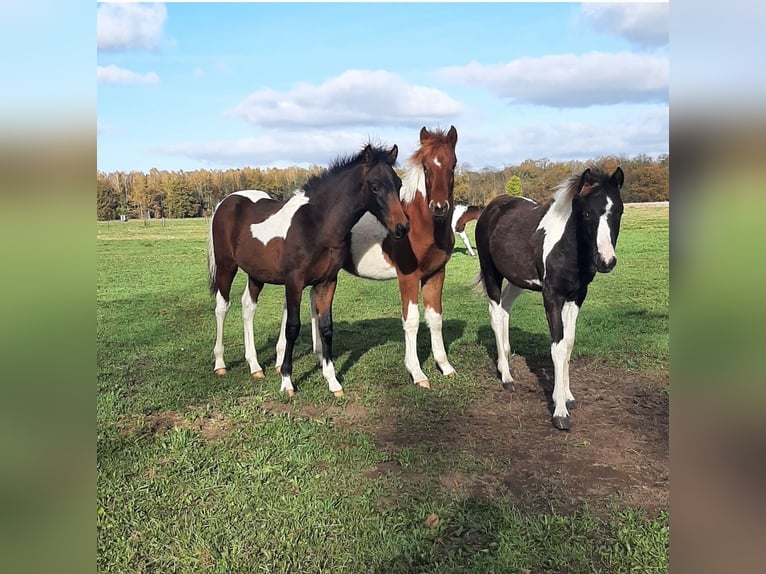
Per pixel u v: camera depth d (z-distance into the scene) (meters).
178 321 8.91
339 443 4.29
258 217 5.52
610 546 2.99
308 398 5.23
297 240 5.10
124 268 14.91
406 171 5.41
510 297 5.68
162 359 6.61
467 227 24.55
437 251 5.39
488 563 2.84
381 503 3.45
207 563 2.90
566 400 4.94
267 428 4.47
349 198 4.95
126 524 3.20
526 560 2.87
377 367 6.14
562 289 4.53
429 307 5.80
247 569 2.84
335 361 6.46
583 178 4.04
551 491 3.58
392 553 2.94
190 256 17.12
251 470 3.83
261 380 5.75
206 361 6.52
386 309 9.71
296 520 3.23
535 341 7.13
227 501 3.45
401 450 4.14
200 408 4.97
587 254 4.25
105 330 8.23
